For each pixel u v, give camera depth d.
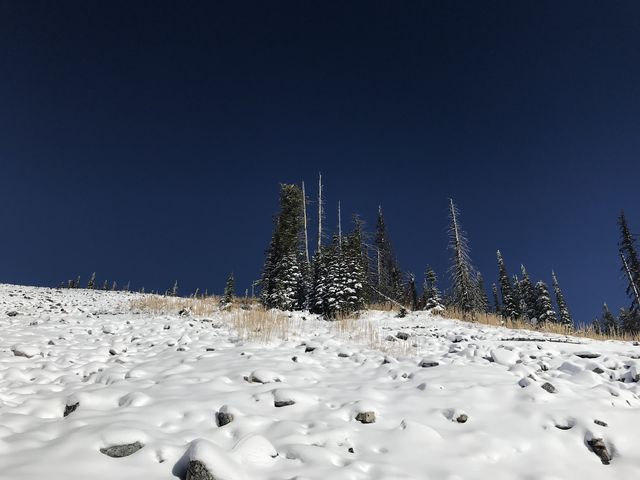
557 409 5.53
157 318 13.98
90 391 5.58
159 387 6.12
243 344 9.54
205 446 3.84
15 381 6.63
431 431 4.92
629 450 4.79
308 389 6.33
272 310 17.47
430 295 37.94
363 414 5.29
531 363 7.96
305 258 32.41
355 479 3.97
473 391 6.14
